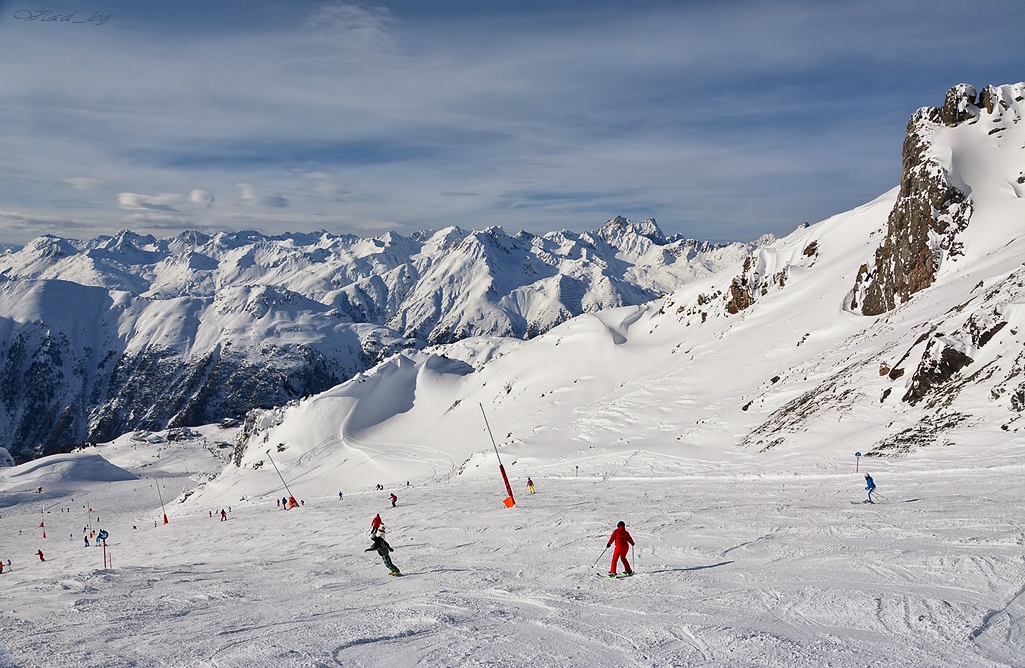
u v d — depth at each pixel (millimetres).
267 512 71938
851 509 26391
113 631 15703
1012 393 38469
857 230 106500
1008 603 13070
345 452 138125
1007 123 86125
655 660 11211
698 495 37938
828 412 52844
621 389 101812
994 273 62219
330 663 11734
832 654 11023
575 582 19094
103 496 170375
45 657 13227
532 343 147875
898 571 16250
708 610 14500
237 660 12188
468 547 28875
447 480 83125
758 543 22047
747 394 74062
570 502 41250
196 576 26047
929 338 51250
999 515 21234
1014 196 76438
